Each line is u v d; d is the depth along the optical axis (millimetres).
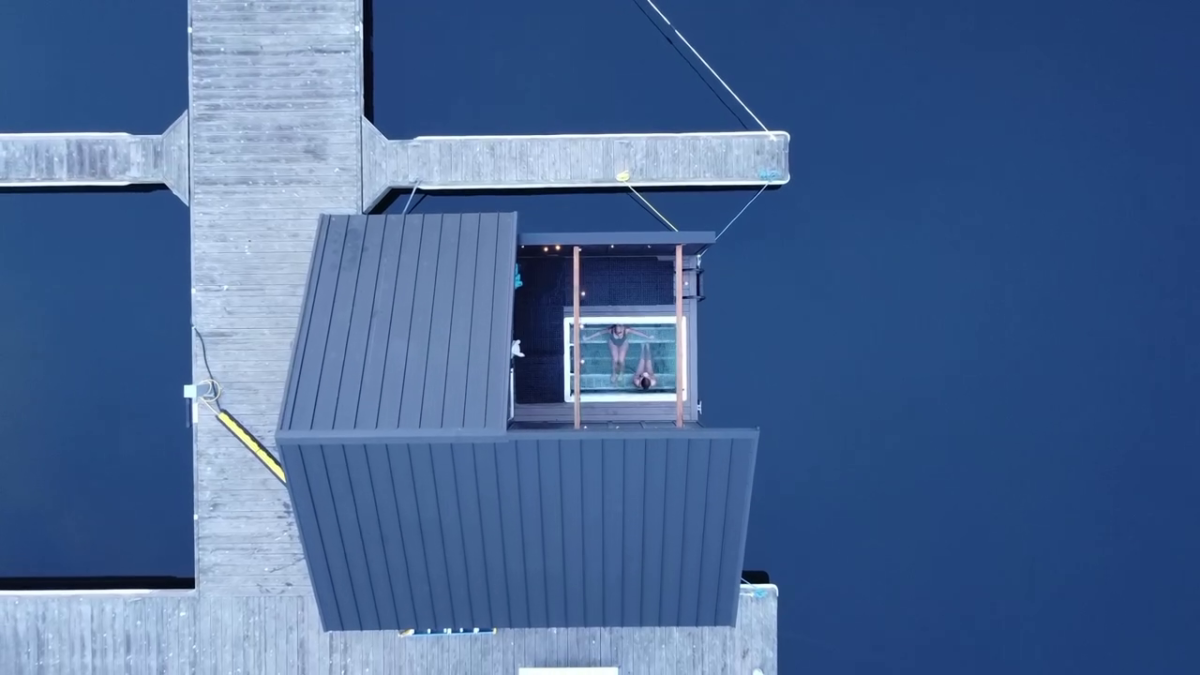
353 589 10273
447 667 13234
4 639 13117
